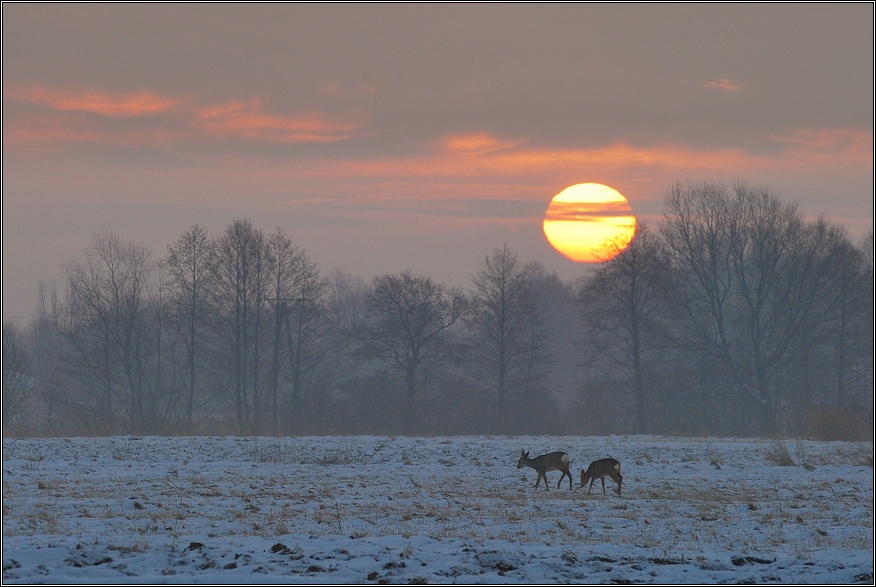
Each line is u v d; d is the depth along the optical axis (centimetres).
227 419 13512
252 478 5188
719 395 13325
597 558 2712
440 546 2894
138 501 3959
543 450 6925
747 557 2761
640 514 3916
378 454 6550
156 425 12312
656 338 13338
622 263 13062
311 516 3647
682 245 13112
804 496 4697
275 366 13338
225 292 13562
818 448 7438
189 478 5134
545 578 2402
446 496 4484
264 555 2650
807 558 2830
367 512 3794
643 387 13550
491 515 3791
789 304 12850
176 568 2442
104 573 2353
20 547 2712
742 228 12900
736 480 5481
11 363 12038
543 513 3872
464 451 6775
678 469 6122
